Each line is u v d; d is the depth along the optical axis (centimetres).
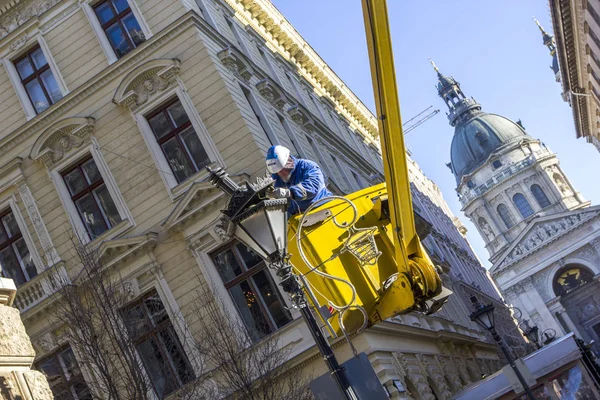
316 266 754
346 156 3884
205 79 2341
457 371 3134
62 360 2258
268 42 3528
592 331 11506
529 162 13888
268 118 2608
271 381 1853
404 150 673
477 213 14400
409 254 742
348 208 764
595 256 11044
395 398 2036
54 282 2034
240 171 2252
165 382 2139
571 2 5166
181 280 2220
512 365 1936
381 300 748
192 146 2316
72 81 2483
